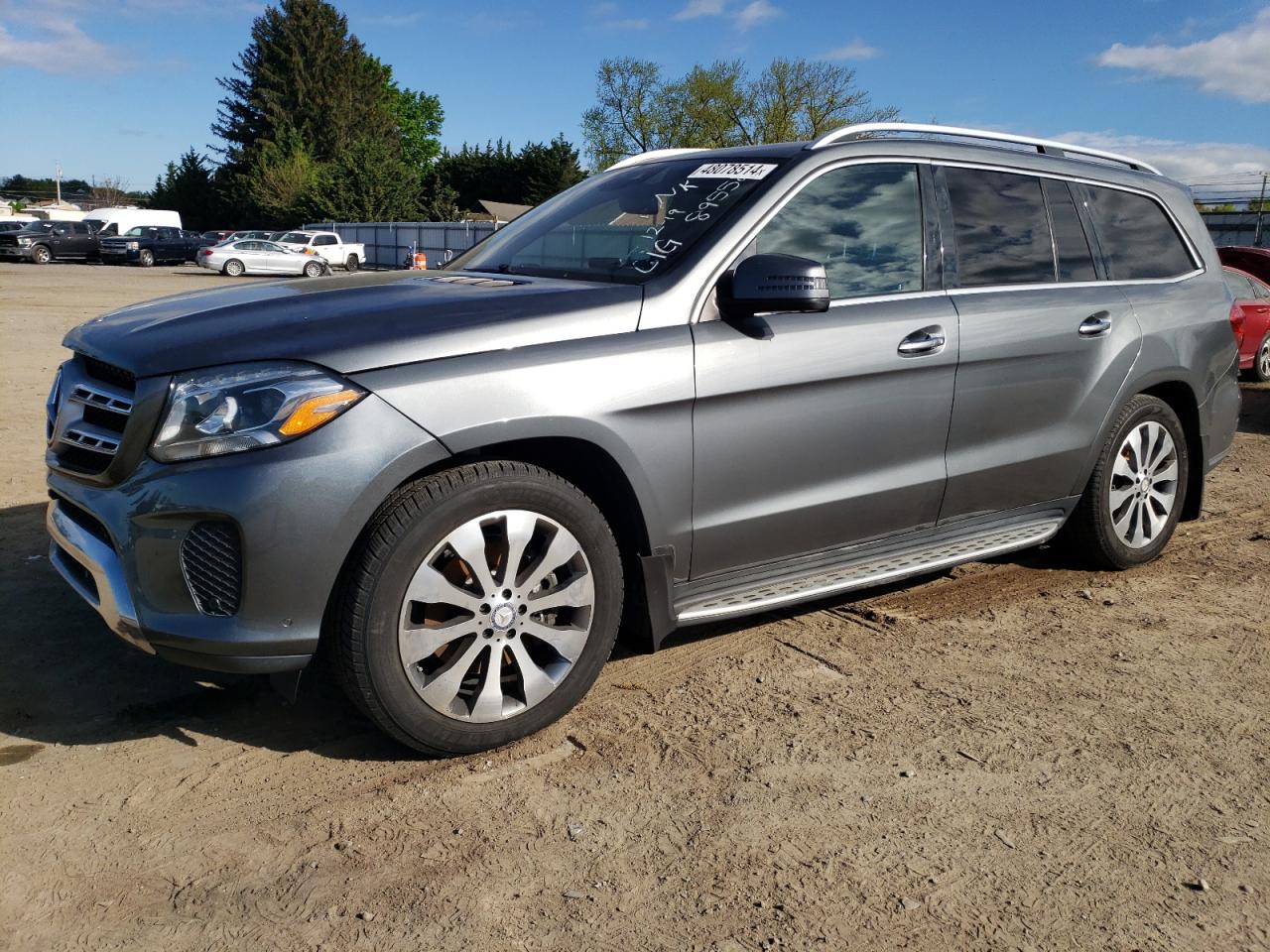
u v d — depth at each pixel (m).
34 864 2.44
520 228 4.15
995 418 3.96
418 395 2.73
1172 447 4.71
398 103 86.69
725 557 3.39
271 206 62.41
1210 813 2.74
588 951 2.18
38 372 10.12
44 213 74.69
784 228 3.46
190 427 2.64
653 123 56.03
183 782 2.82
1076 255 4.34
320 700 3.34
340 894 2.35
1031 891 2.40
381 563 2.70
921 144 3.93
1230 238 29.59
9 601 4.06
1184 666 3.71
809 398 3.40
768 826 2.65
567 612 3.08
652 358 3.07
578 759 2.98
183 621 2.68
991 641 3.92
